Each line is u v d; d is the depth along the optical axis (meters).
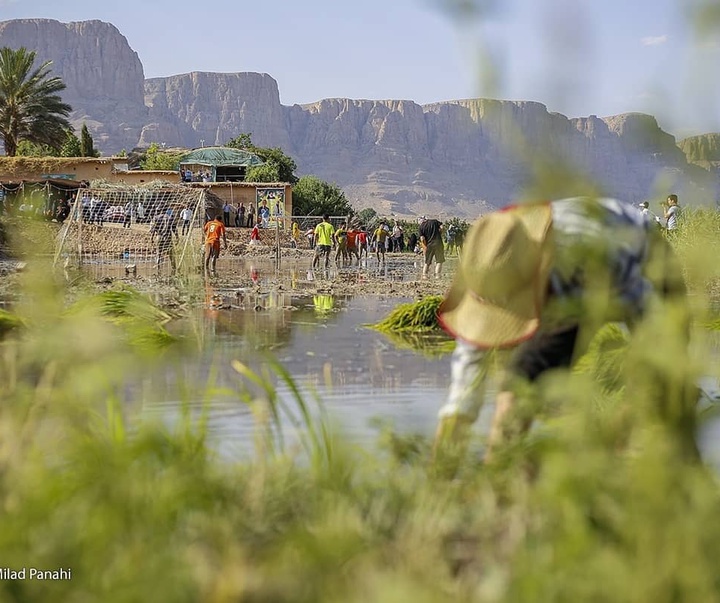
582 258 4.32
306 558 3.12
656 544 2.79
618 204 4.55
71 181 69.31
